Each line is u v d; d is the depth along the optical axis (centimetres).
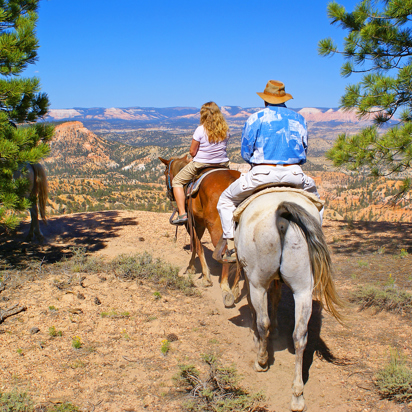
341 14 864
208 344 452
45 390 357
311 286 331
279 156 379
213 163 592
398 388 348
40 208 870
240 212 378
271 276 344
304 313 328
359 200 6919
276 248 329
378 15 829
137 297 565
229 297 506
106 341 445
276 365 414
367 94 802
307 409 341
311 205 356
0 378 367
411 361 394
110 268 667
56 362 398
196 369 398
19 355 404
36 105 686
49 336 443
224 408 336
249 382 383
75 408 336
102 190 12525
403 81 738
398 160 752
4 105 630
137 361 411
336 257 784
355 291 587
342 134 819
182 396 358
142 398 354
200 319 515
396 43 822
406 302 522
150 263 689
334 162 812
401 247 821
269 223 332
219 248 471
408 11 769
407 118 761
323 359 417
